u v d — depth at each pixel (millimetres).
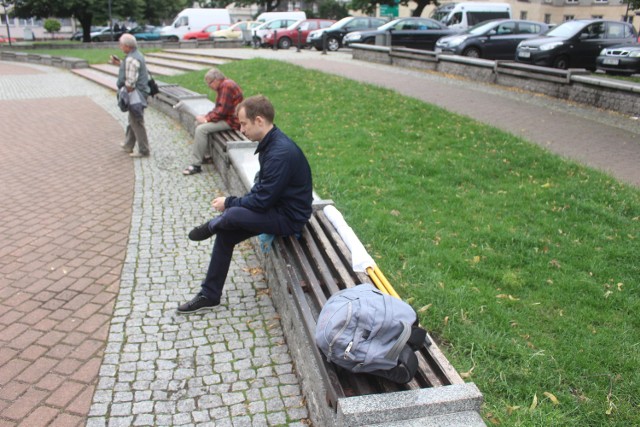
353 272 3617
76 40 42969
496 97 11914
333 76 13727
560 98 11930
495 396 3178
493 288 4230
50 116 11812
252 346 3750
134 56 7992
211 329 3939
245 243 5359
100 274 4715
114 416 3088
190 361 3582
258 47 26688
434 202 5875
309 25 26328
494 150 7562
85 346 3711
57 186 7023
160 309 4191
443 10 26469
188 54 21516
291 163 3648
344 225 4109
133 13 36906
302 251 3770
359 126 9094
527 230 5184
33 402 3170
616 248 4789
